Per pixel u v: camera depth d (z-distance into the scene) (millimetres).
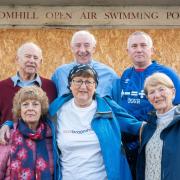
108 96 5062
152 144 4484
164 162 4340
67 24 8711
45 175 4473
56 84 5773
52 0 8641
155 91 4551
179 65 8609
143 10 8742
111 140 4578
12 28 8711
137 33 5777
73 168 4516
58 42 8672
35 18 8727
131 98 5539
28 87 4703
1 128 4699
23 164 4461
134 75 5668
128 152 5000
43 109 4688
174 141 4355
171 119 4512
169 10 8750
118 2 8672
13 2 8672
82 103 4703
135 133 4824
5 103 5523
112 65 8570
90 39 5926
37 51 5684
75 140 4570
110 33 8688
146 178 4488
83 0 8633
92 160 4531
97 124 4629
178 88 5535
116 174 4492
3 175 4492
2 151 4547
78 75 4668
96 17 8719
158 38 8695
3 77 8562
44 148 4574
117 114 4926
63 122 4707
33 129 4637
